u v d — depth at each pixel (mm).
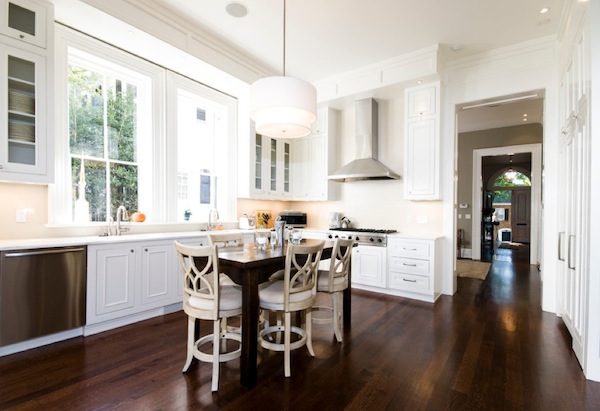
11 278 2367
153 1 3113
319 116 5246
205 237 3746
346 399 1904
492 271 5840
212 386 1999
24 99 2611
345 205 5348
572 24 2752
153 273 3256
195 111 4566
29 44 2576
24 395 1896
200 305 2107
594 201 2148
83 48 3193
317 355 2479
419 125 4270
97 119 3488
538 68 3664
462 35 3602
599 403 1872
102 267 2859
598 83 2139
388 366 2305
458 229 7520
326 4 3064
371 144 4727
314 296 2439
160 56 3609
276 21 3389
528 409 1817
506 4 3031
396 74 4172
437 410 1807
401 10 3145
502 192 13555
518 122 6566
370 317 3363
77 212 3283
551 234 3531
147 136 3832
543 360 2400
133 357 2406
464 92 4141
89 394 1918
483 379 2133
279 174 5363
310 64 4391
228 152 4844
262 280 2174
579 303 2443
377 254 4305
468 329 3018
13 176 2514
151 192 3830
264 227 5312
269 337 2807
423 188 4250
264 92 2436
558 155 3441
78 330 2771
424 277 3951
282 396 1932
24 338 2432
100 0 2785
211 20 3402
